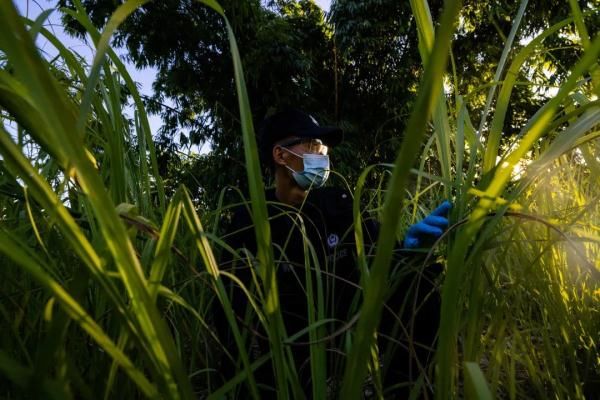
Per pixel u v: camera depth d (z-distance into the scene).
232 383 0.45
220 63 6.62
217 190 5.24
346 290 1.03
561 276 0.90
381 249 0.28
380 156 5.95
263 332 0.89
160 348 0.32
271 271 0.38
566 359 0.81
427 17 0.49
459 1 0.21
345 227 1.13
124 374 0.50
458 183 0.58
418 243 0.74
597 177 0.73
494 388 0.56
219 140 5.83
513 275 0.92
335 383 0.64
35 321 0.54
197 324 0.69
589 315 0.83
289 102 6.34
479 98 2.72
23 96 0.28
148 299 0.29
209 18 6.36
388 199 0.26
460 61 7.26
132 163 0.87
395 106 6.71
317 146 1.26
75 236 0.28
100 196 0.25
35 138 0.29
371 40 6.84
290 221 1.17
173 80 6.82
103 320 0.58
